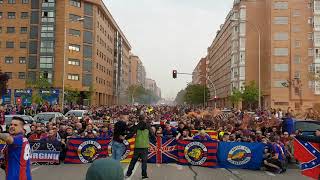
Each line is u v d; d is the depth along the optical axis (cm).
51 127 1669
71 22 7888
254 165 1548
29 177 600
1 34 7881
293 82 7256
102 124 2127
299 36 7438
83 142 1605
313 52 7362
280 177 1356
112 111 4306
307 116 2995
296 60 7406
